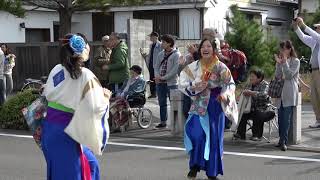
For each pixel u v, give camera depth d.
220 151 7.13
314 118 13.21
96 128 4.90
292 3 30.41
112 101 11.35
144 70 17.22
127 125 11.46
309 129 11.64
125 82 11.91
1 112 11.97
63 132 4.91
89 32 26.41
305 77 18.05
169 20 24.55
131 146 9.84
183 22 24.22
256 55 18.62
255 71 10.06
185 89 7.21
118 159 8.68
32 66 19.89
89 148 4.93
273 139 10.36
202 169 7.13
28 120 5.14
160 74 11.26
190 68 7.27
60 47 4.95
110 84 12.11
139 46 17.12
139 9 24.77
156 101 16.34
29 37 24.66
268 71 18.55
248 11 27.34
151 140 10.48
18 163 8.33
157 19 24.80
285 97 9.35
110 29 25.91
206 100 7.09
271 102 10.08
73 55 4.89
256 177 7.46
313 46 11.53
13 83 20.02
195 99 7.16
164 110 11.63
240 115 10.04
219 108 7.13
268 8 29.16
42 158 8.70
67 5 15.31
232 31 19.19
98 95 4.91
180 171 7.81
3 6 14.42
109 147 9.72
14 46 20.02
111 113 11.20
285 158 8.80
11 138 10.64
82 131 4.86
